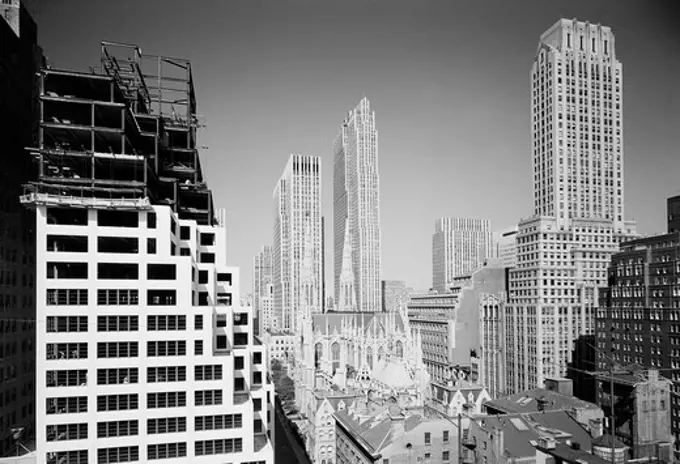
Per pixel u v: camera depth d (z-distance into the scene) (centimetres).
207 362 8456
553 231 19350
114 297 8162
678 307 13600
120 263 8262
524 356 19050
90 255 8112
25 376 9844
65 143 8956
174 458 8212
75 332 7931
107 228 8256
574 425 9969
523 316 19175
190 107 12675
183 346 8394
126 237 8350
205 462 8319
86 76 8544
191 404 8344
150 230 8481
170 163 12188
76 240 8369
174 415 8269
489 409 12788
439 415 12056
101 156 8494
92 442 7825
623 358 15550
